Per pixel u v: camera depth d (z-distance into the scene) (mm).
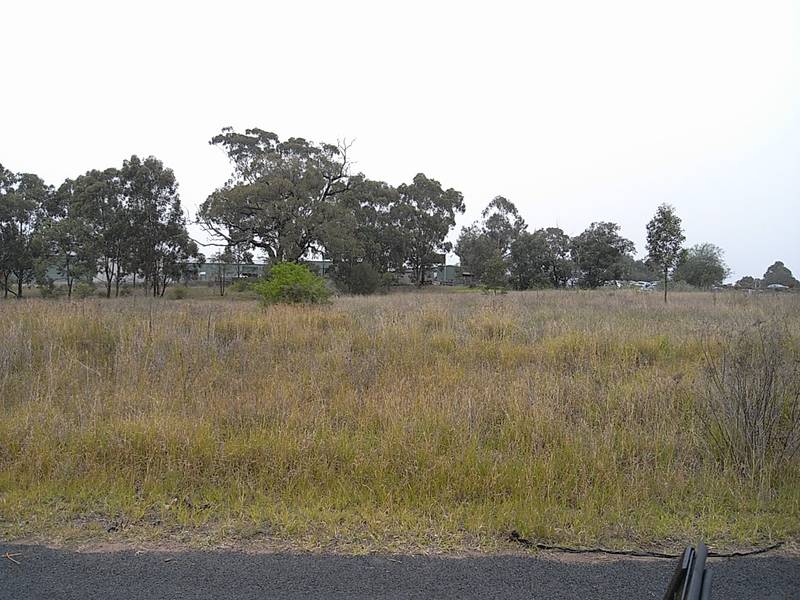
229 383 6746
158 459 4633
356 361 7660
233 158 47625
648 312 14438
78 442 4820
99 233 42156
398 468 4539
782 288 33062
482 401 5891
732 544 3602
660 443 4984
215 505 4047
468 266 73625
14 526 3732
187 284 52906
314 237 43281
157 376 6801
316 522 3795
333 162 47000
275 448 4742
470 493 4227
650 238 21047
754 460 4473
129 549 3445
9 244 41062
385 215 58719
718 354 7129
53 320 9289
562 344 8750
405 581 3086
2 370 6801
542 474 4410
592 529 3713
